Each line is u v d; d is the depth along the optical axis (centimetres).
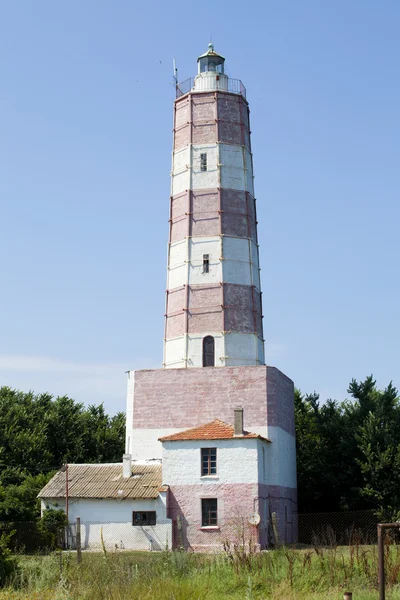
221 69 7081
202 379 5966
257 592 2914
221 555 3628
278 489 5734
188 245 6419
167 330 6412
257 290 6506
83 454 8000
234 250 6400
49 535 5116
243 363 6184
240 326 6247
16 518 5244
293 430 6525
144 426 5975
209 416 5891
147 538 5247
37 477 6128
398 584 2916
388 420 6531
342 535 5828
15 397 8369
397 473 6053
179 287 6394
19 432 7575
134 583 2834
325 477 6450
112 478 5619
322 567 3219
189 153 6631
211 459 5394
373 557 3356
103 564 3244
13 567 3105
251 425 5816
